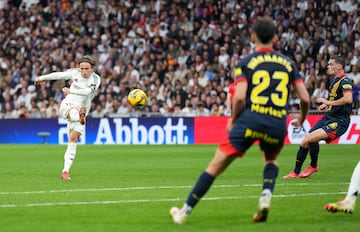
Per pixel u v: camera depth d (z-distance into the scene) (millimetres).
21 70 45438
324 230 10945
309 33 44031
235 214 12594
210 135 38125
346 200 12102
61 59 46156
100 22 47812
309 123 37188
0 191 16188
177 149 33438
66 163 19328
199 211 12953
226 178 19438
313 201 14383
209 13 46719
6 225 11484
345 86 19281
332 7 45094
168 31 46469
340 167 23531
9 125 40312
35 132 40000
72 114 18906
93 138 38969
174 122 38406
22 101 44344
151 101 41562
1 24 48969
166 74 43719
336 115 19562
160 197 15055
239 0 46719
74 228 11195
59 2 49188
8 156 29016
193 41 45500
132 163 25328
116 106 41500
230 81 42031
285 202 14195
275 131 11078
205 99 40500
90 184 17812
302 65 42312
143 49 45562
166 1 47938
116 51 45094
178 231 10859
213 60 43719
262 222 11602
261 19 11281
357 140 36719
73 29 47781
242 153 11102
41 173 21172
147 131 38562
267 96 11047
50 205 13773
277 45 43312
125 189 16609
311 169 19766
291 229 11008
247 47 43344
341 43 43188
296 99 39625
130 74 43594
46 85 44344
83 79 19109
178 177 19891
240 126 11008
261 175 20406
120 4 48125
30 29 48281
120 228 11164
